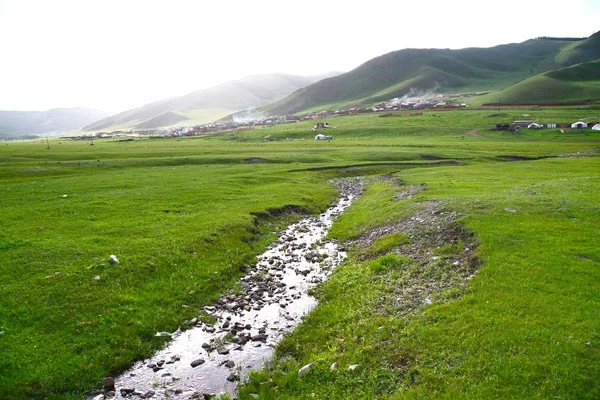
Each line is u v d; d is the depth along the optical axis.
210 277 25.59
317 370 15.47
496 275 20.53
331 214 46.84
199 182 59.34
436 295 20.02
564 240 24.44
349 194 60.00
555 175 56.00
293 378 15.27
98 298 21.58
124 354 17.45
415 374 14.26
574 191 38.53
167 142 183.25
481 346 14.99
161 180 61.03
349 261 28.75
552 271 20.34
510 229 26.78
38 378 15.45
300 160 93.50
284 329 19.67
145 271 25.20
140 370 16.61
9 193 48.50
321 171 78.00
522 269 20.86
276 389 14.78
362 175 78.31
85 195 47.50
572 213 29.94
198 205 43.88
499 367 13.71
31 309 19.97
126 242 29.89
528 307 17.23
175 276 25.22
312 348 17.53
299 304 22.50
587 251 22.58
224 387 15.33
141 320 20.05
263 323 20.34
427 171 70.50
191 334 19.47
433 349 15.36
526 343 14.77
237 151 112.69
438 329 16.48
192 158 91.00
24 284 22.39
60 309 20.27
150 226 34.41
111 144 177.25
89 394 15.09
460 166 77.62
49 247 28.08
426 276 22.78
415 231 30.47
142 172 71.50
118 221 35.81
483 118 199.88
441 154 98.00
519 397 12.37
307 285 25.17
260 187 58.06
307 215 45.75
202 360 17.06
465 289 19.77
